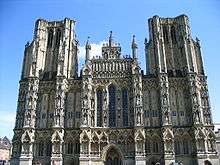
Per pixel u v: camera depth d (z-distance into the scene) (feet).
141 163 260.42
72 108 294.66
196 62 309.42
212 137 270.46
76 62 325.62
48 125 287.89
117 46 319.88
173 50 320.09
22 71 313.32
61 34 333.01
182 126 277.03
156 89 297.53
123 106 293.23
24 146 272.92
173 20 333.62
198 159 258.37
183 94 294.46
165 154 262.67
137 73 296.71
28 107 287.28
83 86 294.87
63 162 271.49
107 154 276.62
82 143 271.28
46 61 323.57
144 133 273.13
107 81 301.84
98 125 285.84
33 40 324.60
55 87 301.02
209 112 280.51
